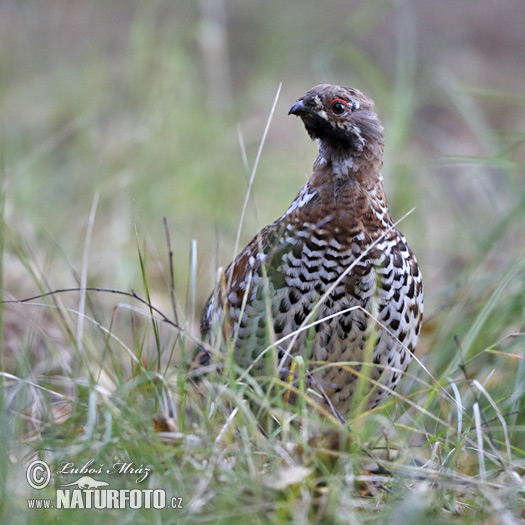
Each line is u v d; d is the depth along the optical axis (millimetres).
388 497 6699
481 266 11266
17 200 12453
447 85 12820
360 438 7062
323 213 7848
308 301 7832
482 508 6652
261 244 8141
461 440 7375
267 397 7203
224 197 14484
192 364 7926
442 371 9719
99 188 13820
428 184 15141
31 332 9500
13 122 17078
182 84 15992
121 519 6055
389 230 8047
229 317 8211
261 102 19453
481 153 18906
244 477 6414
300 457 6840
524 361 8977
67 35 21859
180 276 12562
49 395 7922
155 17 19969
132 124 15500
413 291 8219
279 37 21875
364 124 8117
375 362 8070
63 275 11656
